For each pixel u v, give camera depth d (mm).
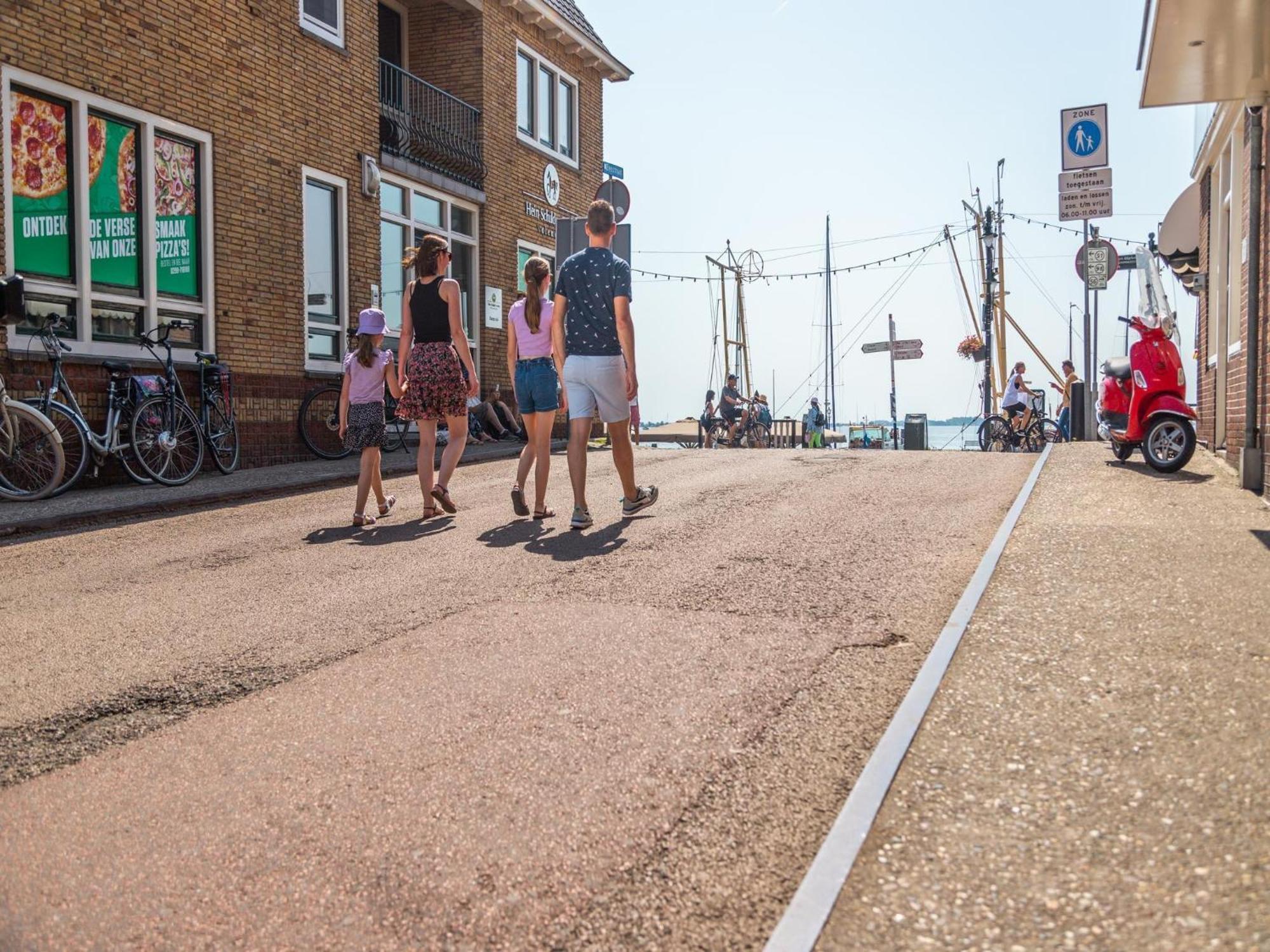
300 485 10367
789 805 2873
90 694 4000
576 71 22000
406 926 2369
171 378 10867
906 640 4320
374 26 15344
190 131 11914
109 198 10945
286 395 13375
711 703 3633
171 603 5430
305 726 3582
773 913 2371
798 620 4660
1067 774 2918
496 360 19016
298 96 13703
